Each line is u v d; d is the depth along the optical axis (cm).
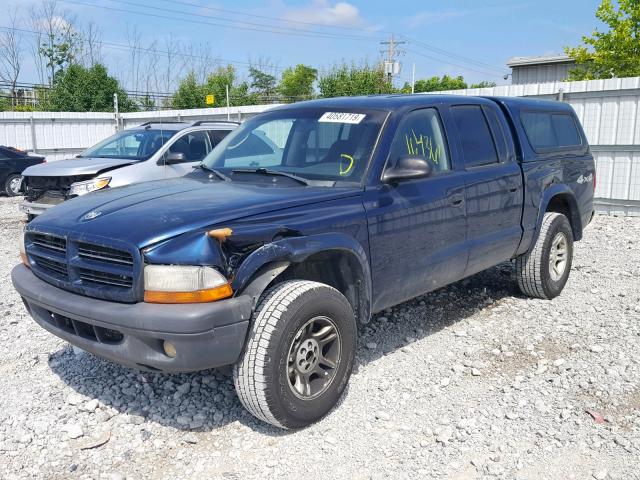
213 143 1021
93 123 2109
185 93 3644
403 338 500
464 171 484
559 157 613
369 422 369
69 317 350
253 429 362
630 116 1098
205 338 312
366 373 434
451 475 317
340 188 397
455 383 420
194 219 332
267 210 352
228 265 326
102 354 344
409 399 397
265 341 328
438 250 454
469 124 511
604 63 2167
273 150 461
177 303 314
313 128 452
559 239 605
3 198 1511
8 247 890
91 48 4100
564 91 1164
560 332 515
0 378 429
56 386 415
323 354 370
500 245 523
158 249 318
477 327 525
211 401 394
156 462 331
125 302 328
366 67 3441
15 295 635
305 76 5131
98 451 340
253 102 3859
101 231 338
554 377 425
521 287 600
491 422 368
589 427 361
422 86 5700
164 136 977
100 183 876
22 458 331
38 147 2019
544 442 346
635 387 411
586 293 626
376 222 400
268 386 330
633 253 809
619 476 315
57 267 369
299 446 343
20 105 3591
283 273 379
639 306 574
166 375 427
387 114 437
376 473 319
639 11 2109
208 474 320
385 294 420
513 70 4134
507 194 525
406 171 402
